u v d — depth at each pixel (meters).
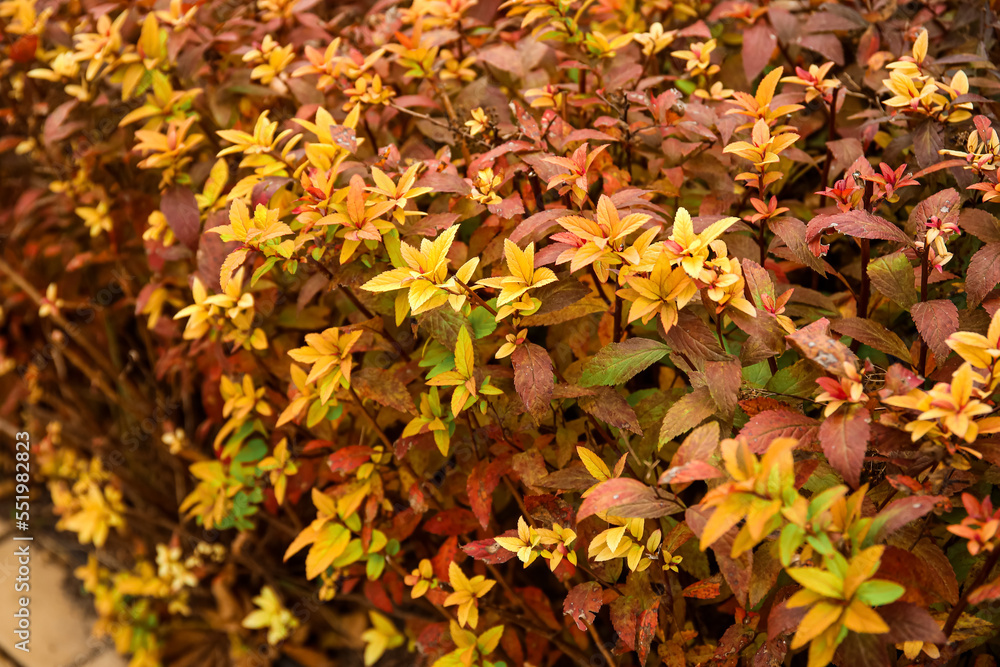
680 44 0.61
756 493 0.38
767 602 0.46
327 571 0.62
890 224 0.44
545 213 0.46
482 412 0.49
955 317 0.43
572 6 0.62
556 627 0.57
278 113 0.62
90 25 0.66
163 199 0.56
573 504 0.52
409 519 0.55
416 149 0.56
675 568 0.46
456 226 0.45
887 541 0.44
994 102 0.49
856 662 0.38
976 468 0.44
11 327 0.86
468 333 0.47
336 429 0.59
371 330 0.51
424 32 0.60
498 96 0.58
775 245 0.49
